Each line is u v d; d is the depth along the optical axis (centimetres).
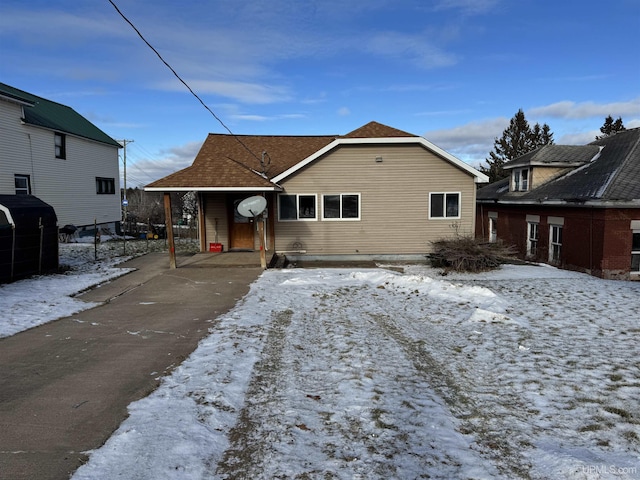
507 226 1953
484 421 377
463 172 1489
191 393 420
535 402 414
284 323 690
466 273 1287
